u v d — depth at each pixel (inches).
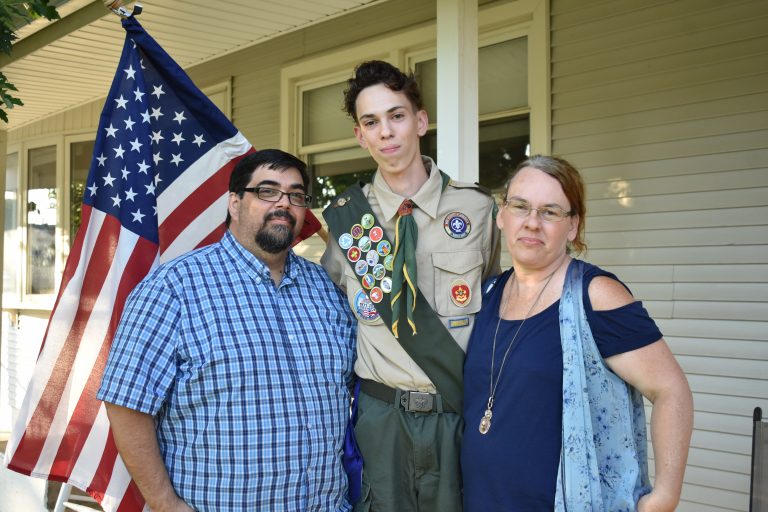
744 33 130.9
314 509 79.0
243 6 147.9
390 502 80.9
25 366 309.0
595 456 66.1
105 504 89.5
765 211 129.4
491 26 165.2
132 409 73.5
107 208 94.6
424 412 80.7
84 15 158.9
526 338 71.3
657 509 64.6
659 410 65.8
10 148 325.7
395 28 184.5
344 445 84.7
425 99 180.9
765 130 129.1
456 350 80.3
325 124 204.8
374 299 84.3
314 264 91.6
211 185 103.8
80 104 238.7
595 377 67.7
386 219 86.2
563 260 74.4
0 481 183.8
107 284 93.0
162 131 101.3
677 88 138.6
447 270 83.7
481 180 169.0
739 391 131.6
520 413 69.6
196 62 191.2
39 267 312.8
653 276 141.7
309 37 205.2
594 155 149.3
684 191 138.1
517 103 162.2
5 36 143.3
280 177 82.1
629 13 143.9
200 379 75.0
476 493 71.9
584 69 150.3
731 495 131.6
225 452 74.6
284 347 79.2
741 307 131.9
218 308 77.9
